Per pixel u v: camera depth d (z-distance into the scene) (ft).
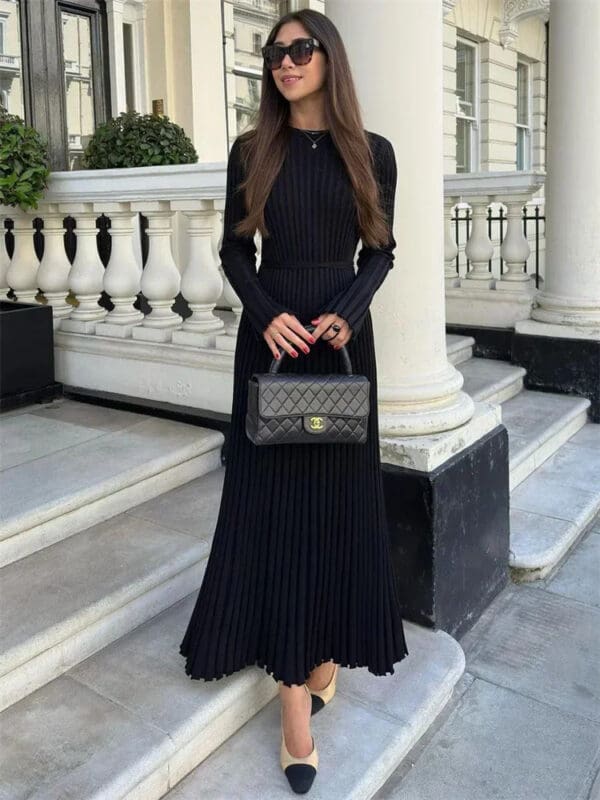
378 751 6.91
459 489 9.02
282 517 6.46
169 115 19.72
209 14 19.57
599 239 15.99
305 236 6.26
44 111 17.44
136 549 8.66
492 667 8.84
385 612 6.93
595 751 7.47
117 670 7.28
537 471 13.79
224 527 6.71
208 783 6.55
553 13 15.44
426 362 9.40
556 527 11.55
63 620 7.15
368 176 6.19
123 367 12.69
